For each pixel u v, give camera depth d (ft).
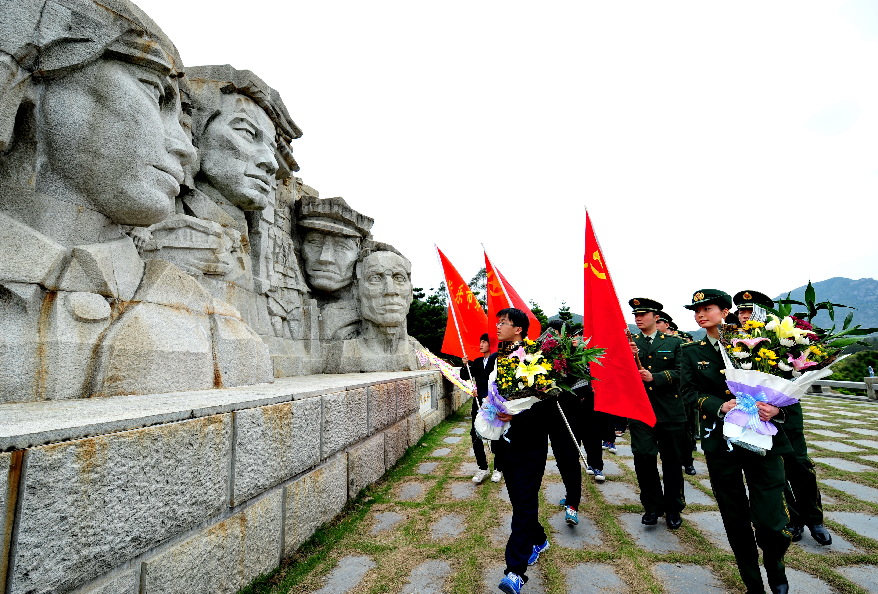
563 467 11.71
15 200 9.21
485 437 8.62
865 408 33.63
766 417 7.47
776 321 8.00
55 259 8.93
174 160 11.56
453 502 13.25
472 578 8.66
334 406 11.93
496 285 18.61
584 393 15.44
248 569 8.00
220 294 15.81
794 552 9.75
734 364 8.20
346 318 26.68
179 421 6.59
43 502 4.64
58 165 9.75
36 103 9.30
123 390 9.27
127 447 5.68
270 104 18.56
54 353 8.42
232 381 12.60
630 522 11.80
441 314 60.23
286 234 23.82
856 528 11.03
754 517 7.68
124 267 10.61
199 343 11.44
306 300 24.80
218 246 15.08
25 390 8.05
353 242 27.78
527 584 8.50
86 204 10.23
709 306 8.95
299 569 8.98
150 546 5.99
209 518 7.19
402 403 19.38
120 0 10.03
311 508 10.43
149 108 10.75
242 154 17.16
